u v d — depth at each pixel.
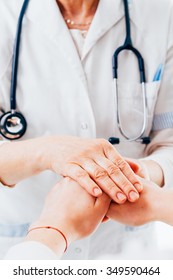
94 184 0.79
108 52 1.02
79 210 0.78
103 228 1.02
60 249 0.70
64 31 0.99
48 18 0.99
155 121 1.06
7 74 0.97
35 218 1.01
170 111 1.04
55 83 0.99
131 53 1.03
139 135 1.02
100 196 0.80
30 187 0.99
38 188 0.99
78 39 1.01
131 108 1.03
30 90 0.98
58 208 0.78
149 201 0.82
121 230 1.04
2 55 0.97
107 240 1.04
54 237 0.71
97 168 0.80
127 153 1.03
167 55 1.05
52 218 0.76
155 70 1.03
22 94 0.98
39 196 1.00
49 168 0.83
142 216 0.83
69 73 0.99
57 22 0.99
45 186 0.99
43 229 0.73
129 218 0.84
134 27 1.04
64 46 0.99
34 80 0.98
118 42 1.03
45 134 1.00
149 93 1.02
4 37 0.98
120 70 1.03
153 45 1.04
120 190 0.80
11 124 0.96
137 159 0.99
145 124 1.02
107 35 1.02
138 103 1.03
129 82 1.03
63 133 1.00
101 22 1.01
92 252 1.02
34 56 0.99
